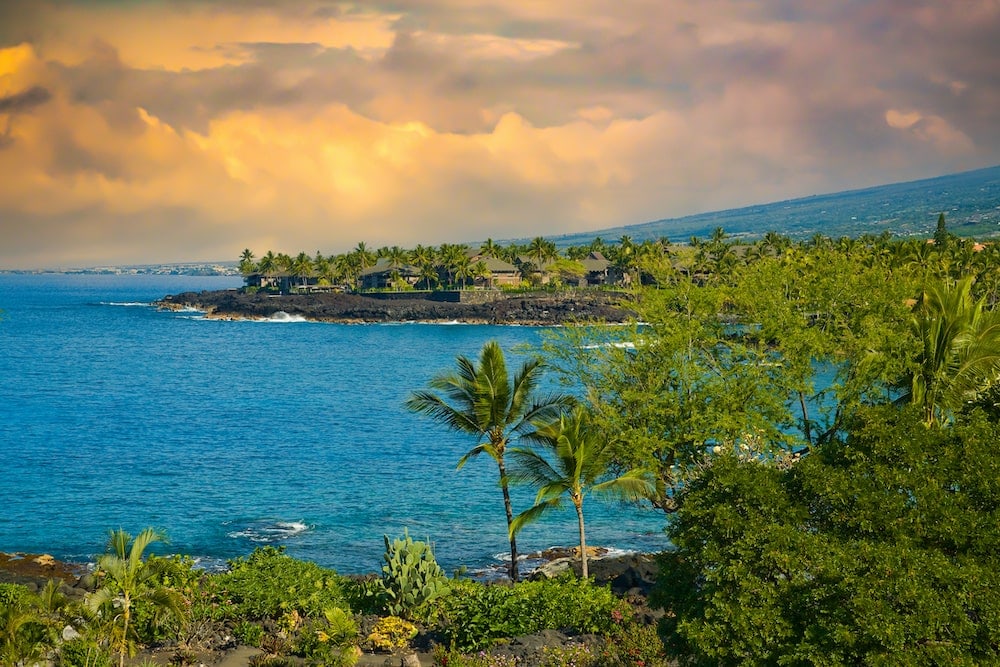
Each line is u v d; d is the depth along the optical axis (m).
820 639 16.30
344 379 133.75
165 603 26.86
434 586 31.56
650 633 24.45
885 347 39.84
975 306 39.09
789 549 17.86
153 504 59.25
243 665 26.36
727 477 20.11
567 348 43.31
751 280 45.72
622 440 39.75
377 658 26.98
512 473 38.44
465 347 183.38
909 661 15.00
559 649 24.86
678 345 40.72
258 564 33.59
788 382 41.38
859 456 19.52
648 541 51.91
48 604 26.09
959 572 16.20
